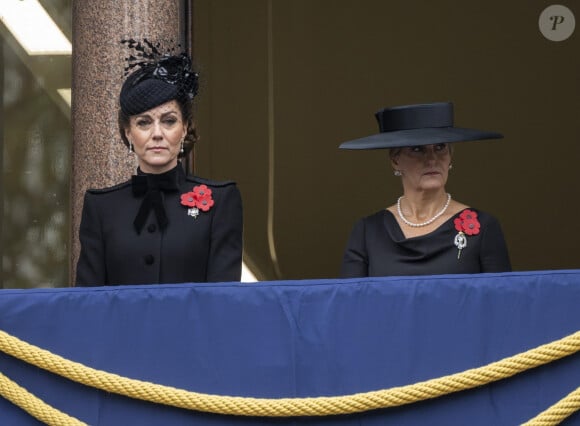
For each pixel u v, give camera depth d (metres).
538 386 12.88
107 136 22.17
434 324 12.86
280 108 38.06
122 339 12.88
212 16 38.09
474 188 38.34
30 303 12.91
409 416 12.83
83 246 15.86
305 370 12.80
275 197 37.97
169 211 15.67
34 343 12.86
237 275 15.63
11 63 32.22
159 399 12.72
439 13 38.38
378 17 38.34
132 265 15.54
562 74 38.38
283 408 12.62
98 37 22.36
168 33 22.59
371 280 12.93
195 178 15.95
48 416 12.75
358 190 37.97
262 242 37.88
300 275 37.81
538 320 12.88
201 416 12.84
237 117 38.00
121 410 12.88
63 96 32.16
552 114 38.34
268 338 12.84
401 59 38.31
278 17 38.19
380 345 12.83
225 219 15.70
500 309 12.88
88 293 12.95
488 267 16.20
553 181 38.38
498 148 38.38
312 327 12.84
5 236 32.00
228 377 12.82
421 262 16.25
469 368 12.82
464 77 38.34
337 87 38.16
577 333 12.79
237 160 37.94
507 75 38.38
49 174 32.12
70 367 12.73
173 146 15.61
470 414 12.84
